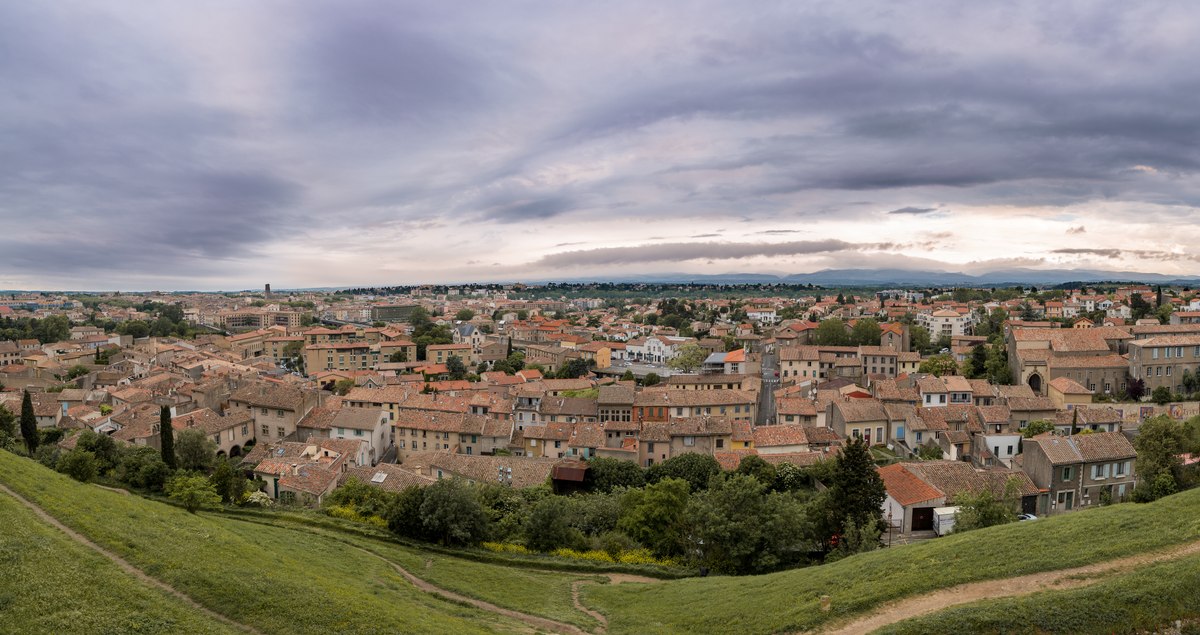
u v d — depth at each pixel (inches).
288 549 2406.5
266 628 1569.9
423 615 1857.8
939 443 4522.6
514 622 2027.6
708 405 5477.4
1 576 1469.0
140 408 5305.1
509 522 3176.7
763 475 3895.2
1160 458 3065.9
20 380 6929.1
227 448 5049.2
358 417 5123.0
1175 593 1517.0
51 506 1989.4
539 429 5004.9
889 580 1879.9
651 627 1982.0
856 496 2719.0
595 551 2910.9
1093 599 1542.8
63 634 1332.4
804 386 6378.0
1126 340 5979.3
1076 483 3299.7
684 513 2918.3
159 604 1550.2
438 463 4247.0
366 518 3294.8
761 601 1991.9
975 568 1843.0
